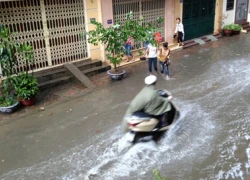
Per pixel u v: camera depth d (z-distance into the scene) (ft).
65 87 33.42
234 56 42.83
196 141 21.68
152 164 19.43
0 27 26.27
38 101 30.09
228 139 21.71
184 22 49.83
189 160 19.61
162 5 45.11
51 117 26.68
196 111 26.16
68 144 22.24
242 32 59.00
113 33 32.14
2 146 22.53
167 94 23.41
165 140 21.97
